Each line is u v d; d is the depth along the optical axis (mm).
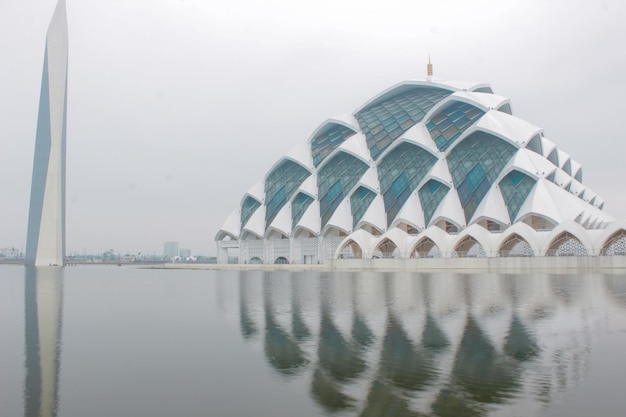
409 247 56750
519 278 34281
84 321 15789
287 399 7773
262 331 13578
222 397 7898
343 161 78562
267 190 85562
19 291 29047
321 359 10305
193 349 11398
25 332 13672
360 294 24078
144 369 9586
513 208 58031
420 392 8039
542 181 58094
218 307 19359
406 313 16719
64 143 91000
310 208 75312
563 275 37562
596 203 77500
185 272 63219
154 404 7562
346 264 58375
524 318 15148
